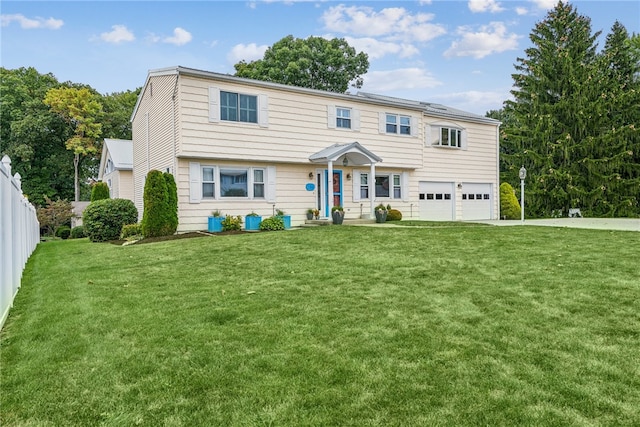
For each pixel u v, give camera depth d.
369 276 5.85
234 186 14.33
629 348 3.24
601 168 23.81
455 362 3.05
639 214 23.53
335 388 2.69
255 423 2.31
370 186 16.31
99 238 13.20
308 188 15.86
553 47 26.44
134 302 4.78
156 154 15.61
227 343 3.46
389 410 2.43
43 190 32.25
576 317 3.95
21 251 6.78
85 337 3.66
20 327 4.05
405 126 18.19
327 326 3.84
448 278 5.60
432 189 19.44
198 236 11.85
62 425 2.33
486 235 9.87
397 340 3.48
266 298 4.83
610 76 26.92
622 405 2.45
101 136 33.91
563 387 2.66
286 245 9.04
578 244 8.14
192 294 5.11
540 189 25.05
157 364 3.08
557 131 25.83
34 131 30.33
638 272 5.57
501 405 2.47
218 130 13.70
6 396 2.64
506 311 4.17
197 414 2.42
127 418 2.38
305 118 15.48
